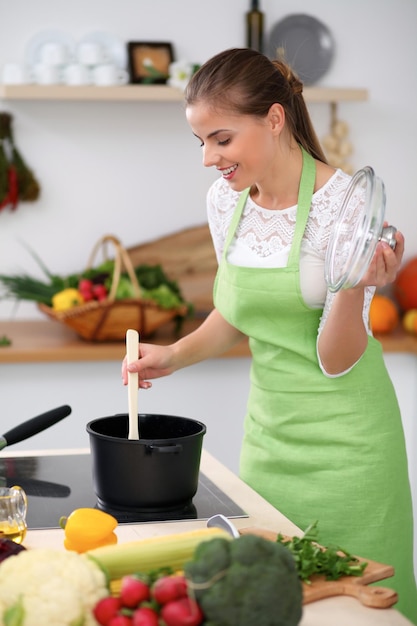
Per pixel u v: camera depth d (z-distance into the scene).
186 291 4.19
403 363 3.95
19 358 3.59
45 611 1.15
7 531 1.56
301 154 2.26
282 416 2.28
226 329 2.43
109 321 3.68
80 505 1.84
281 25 4.16
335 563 1.47
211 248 4.19
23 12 3.99
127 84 3.96
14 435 1.98
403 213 4.38
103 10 4.05
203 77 2.04
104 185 4.15
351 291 1.98
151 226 4.20
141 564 1.30
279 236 2.27
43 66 3.80
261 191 2.29
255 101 2.03
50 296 3.78
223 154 2.06
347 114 4.29
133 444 1.75
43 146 4.09
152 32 4.09
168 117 4.16
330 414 2.22
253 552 1.17
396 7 4.25
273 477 2.32
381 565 1.49
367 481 2.22
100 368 3.74
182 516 1.78
